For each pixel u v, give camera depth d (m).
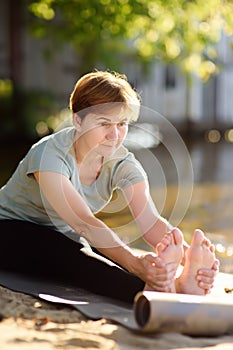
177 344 4.43
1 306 5.06
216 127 22.86
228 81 22.97
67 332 4.57
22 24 21.44
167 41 15.33
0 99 19.72
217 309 4.62
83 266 5.60
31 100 19.89
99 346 4.32
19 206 6.00
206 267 5.20
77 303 5.16
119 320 4.77
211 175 14.73
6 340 4.36
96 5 14.75
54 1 15.33
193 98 22.50
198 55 15.87
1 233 6.02
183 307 4.54
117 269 5.39
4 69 21.36
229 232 9.55
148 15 14.49
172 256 5.07
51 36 19.33
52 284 5.68
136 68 21.27
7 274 5.94
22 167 5.80
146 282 5.18
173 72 22.25
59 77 21.61
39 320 4.80
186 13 14.62
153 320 4.46
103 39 17.97
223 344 4.50
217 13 14.30
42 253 5.85
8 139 19.64
